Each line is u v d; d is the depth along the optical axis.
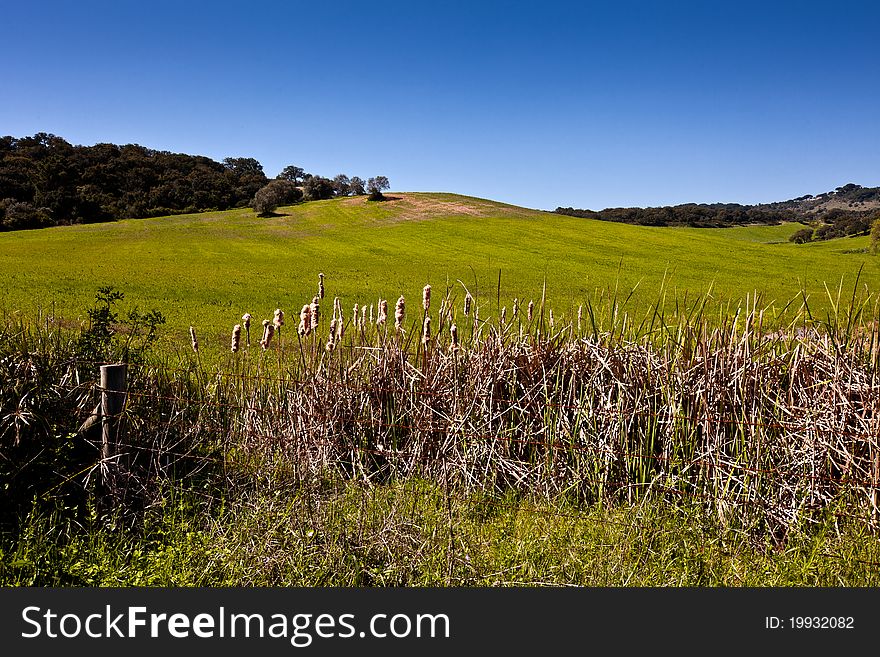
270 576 3.89
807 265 54.34
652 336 6.05
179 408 5.62
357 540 4.14
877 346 5.19
